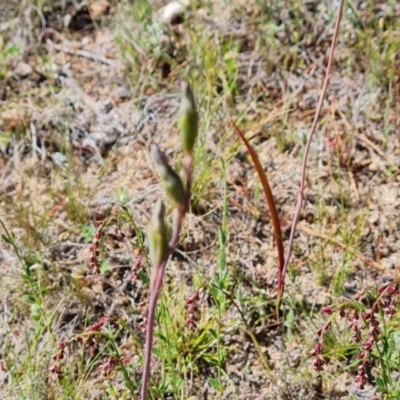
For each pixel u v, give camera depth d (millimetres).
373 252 3377
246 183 3705
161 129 4035
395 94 4031
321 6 4414
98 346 3100
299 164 3773
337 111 4008
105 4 4793
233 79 4145
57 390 2846
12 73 4391
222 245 2871
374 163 3754
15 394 2949
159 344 2934
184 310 3086
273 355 3055
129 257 3404
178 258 3402
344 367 2947
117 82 4324
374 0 4473
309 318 3135
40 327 3029
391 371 2936
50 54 4527
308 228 3494
